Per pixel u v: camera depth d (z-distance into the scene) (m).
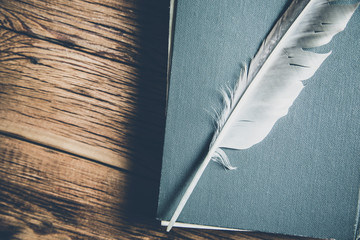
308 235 0.33
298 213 0.33
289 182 0.33
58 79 0.36
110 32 0.35
